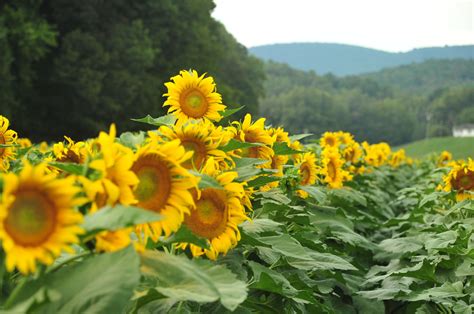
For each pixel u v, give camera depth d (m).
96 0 39.00
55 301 2.05
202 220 2.95
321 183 7.64
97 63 37.12
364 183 10.92
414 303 5.70
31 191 1.96
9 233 1.90
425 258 5.68
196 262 2.65
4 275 2.57
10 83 34.47
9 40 33.97
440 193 6.85
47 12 39.12
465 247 5.60
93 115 38.78
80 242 2.14
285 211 5.22
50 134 39.56
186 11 46.41
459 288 5.05
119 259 2.12
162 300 2.95
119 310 2.00
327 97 172.75
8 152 4.53
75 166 2.36
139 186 2.43
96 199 2.22
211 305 3.55
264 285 3.46
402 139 177.12
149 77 40.44
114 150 2.25
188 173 2.46
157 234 2.49
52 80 36.31
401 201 11.53
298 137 5.79
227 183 2.96
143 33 41.06
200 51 46.66
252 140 4.41
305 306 4.66
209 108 4.48
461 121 178.50
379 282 6.43
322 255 4.60
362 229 8.41
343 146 11.26
